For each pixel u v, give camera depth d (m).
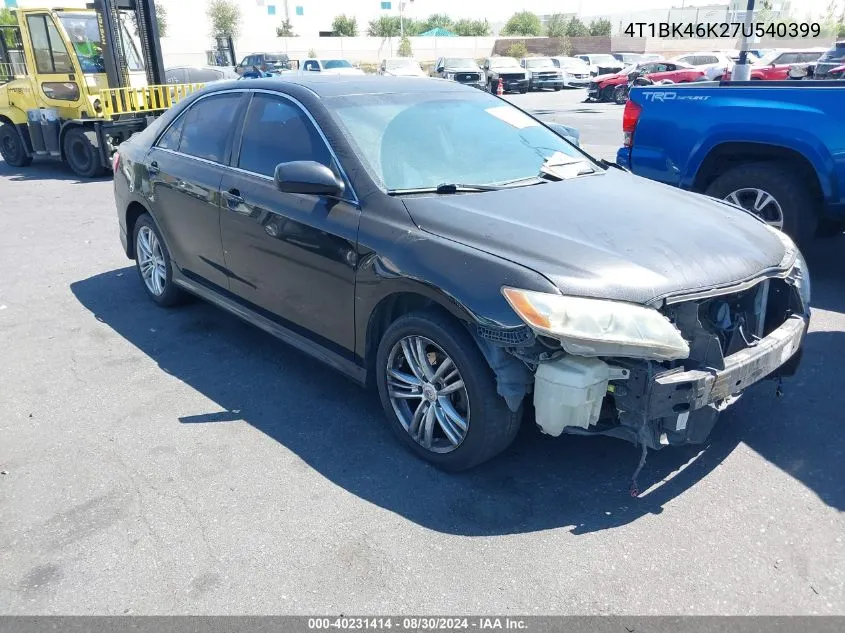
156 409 4.07
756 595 2.65
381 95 4.24
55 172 13.24
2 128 13.60
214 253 4.66
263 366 4.62
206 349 4.89
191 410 4.06
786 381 4.25
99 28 11.77
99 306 5.77
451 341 3.14
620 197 3.78
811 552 2.86
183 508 3.18
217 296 4.82
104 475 3.44
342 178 3.72
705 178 6.36
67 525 3.09
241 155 4.41
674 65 27.47
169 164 4.98
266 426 3.88
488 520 3.08
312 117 3.98
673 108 6.28
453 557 2.86
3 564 2.86
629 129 6.72
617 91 27.80
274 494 3.28
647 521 3.06
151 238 5.54
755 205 5.99
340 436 3.77
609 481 3.34
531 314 2.84
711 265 3.16
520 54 57.09
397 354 3.53
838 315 5.26
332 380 4.42
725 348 3.32
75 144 12.22
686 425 3.03
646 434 2.92
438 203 3.50
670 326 2.86
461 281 3.07
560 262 3.00
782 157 5.91
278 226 3.97
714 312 3.29
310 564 2.83
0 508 3.20
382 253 3.40
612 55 40.16
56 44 12.01
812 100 5.39
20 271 6.76
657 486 3.30
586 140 14.88
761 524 3.03
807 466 3.43
